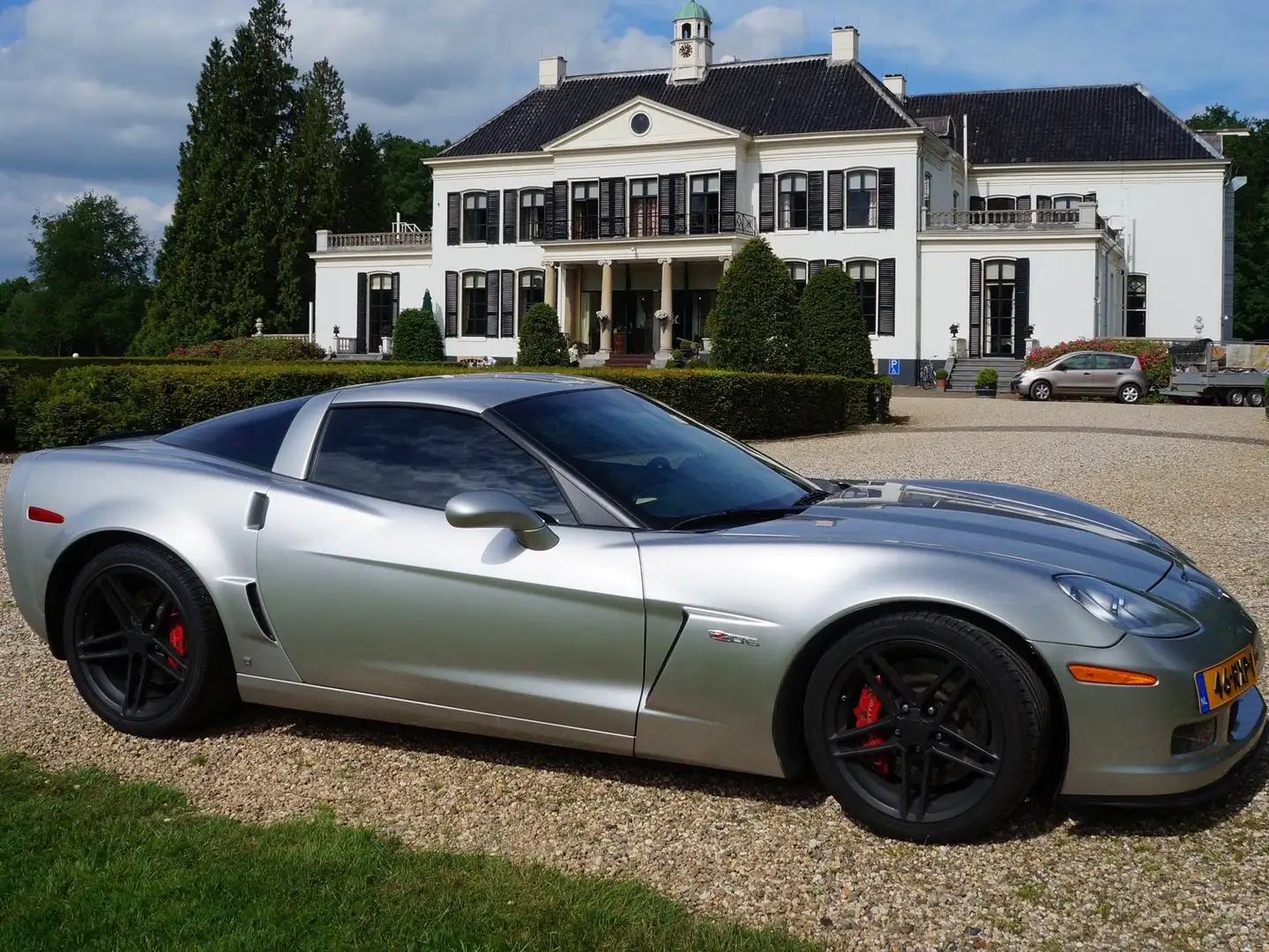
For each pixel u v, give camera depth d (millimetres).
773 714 3129
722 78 40312
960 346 35688
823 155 36625
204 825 3141
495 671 3418
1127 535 3598
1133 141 40969
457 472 3598
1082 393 28969
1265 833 2982
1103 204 40844
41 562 4012
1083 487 10164
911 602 2988
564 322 39719
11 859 2904
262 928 2527
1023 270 35281
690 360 34344
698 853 2982
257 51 53125
